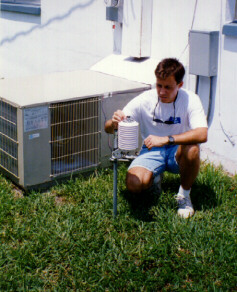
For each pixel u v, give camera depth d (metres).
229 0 4.12
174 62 3.35
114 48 5.45
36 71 7.09
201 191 3.93
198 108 3.50
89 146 4.26
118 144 3.25
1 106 4.02
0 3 7.55
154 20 4.86
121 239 3.31
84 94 4.10
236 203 3.79
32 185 4.00
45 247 3.22
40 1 6.81
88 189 4.00
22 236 3.36
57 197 3.98
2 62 7.89
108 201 3.75
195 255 3.11
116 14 5.10
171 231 3.33
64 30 6.29
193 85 4.59
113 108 4.30
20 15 7.16
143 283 2.88
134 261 3.11
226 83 4.26
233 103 4.23
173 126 3.60
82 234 3.35
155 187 3.79
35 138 3.88
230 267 3.01
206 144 4.60
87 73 5.02
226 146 4.39
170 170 3.73
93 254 3.14
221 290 2.80
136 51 4.95
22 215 3.64
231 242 3.22
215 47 4.25
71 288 2.89
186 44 4.57
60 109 3.96
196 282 2.92
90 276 2.96
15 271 2.99
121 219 3.51
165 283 2.92
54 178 4.11
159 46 4.87
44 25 6.68
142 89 4.46
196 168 3.50
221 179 4.13
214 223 3.46
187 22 4.52
